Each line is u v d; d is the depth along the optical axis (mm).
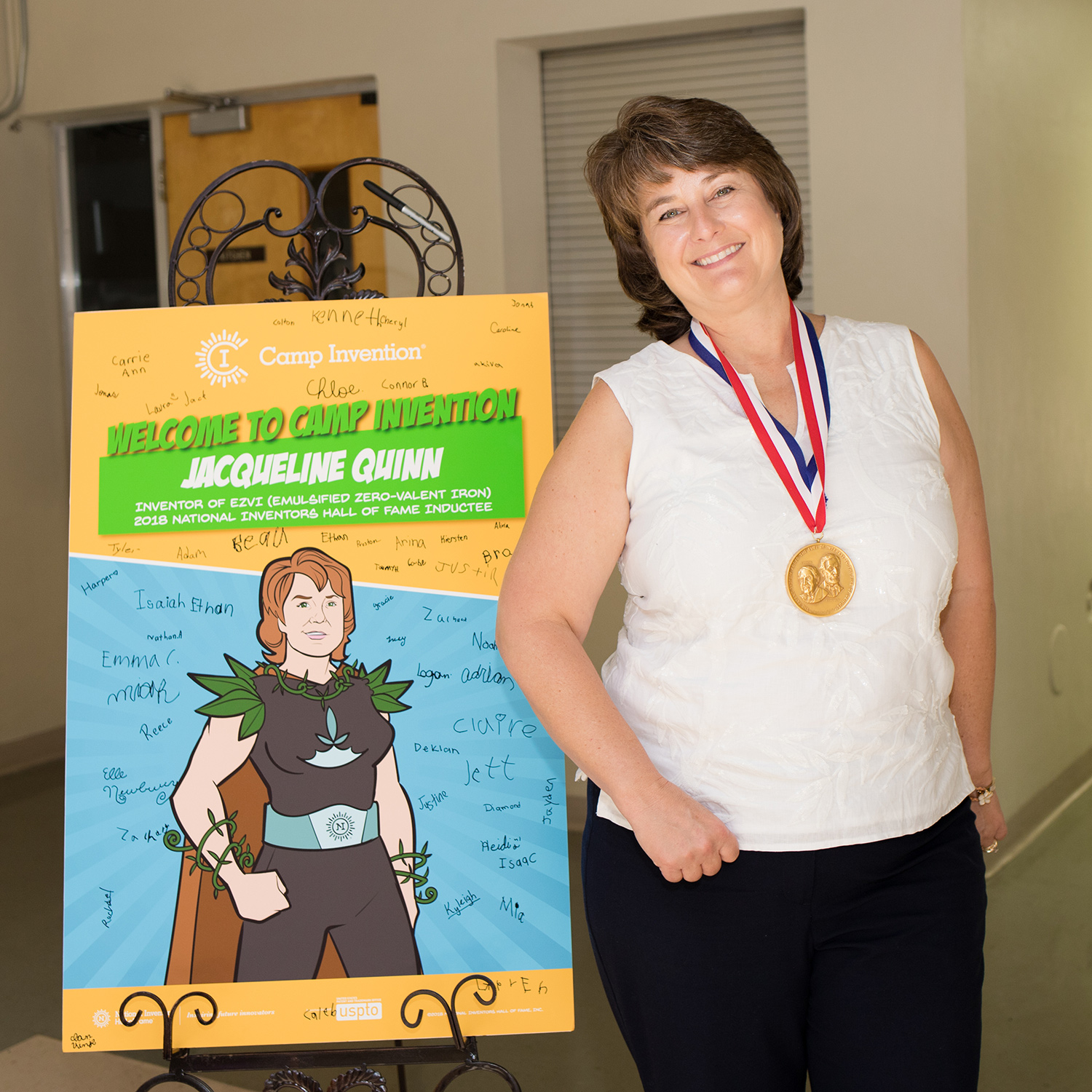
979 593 1386
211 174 3986
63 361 4512
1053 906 3070
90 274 4418
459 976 1632
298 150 3842
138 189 4223
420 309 1700
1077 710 3881
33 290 4379
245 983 1628
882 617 1194
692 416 1252
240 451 1688
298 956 1629
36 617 4465
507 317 1703
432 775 1660
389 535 1684
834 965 1208
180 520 1686
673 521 1217
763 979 1207
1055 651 3664
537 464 1689
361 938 1634
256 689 1668
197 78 3850
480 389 1691
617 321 3658
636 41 3482
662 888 1235
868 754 1190
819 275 3178
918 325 3068
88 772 1663
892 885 1203
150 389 1696
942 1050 1169
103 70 4004
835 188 3125
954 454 1338
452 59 3479
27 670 4441
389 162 2021
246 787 1653
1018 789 3443
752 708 1197
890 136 3037
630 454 1264
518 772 1664
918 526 1210
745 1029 1213
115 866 1648
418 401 1691
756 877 1195
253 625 1674
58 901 3271
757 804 1196
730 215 1251
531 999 1636
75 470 1697
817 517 1197
